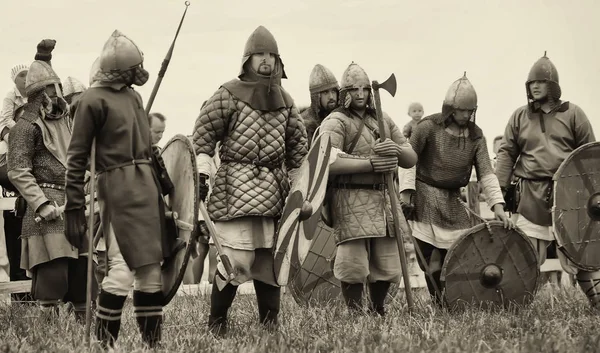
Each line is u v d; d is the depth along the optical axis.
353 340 7.85
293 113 8.98
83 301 9.80
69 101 11.25
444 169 10.64
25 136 9.52
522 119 11.27
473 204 15.12
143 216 7.66
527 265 10.46
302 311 10.25
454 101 10.54
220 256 8.30
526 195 11.15
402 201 10.68
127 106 7.77
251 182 8.73
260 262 8.91
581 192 10.61
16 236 11.75
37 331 8.46
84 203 7.79
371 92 10.05
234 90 8.80
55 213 9.45
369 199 9.89
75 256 9.65
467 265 10.32
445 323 8.77
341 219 9.89
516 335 8.16
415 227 10.73
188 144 7.80
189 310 10.63
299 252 8.98
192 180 7.77
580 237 10.60
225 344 7.73
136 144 7.75
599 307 10.50
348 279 9.99
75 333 8.52
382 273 10.08
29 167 9.50
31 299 11.37
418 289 13.94
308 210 9.01
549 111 11.15
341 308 10.52
